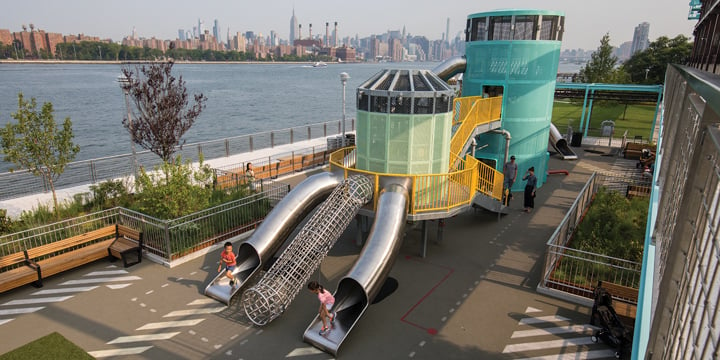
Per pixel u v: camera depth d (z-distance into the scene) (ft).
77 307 36.50
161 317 35.45
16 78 470.39
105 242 45.06
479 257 47.57
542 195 70.64
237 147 134.10
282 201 44.32
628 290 36.01
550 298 39.19
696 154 11.24
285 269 36.29
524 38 66.28
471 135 60.95
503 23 67.00
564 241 49.42
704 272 9.33
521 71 67.46
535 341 32.91
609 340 31.73
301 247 37.81
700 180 11.10
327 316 32.45
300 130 167.73
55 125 51.03
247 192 59.57
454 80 96.78
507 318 35.94
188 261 45.14
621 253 46.55
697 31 47.85
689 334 9.25
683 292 10.91
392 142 46.09
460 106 61.16
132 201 56.95
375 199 45.39
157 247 45.37
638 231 51.19
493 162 72.64
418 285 41.27
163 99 61.31
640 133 144.77
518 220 59.11
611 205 61.36
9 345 31.40
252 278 40.37
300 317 36.06
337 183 47.50
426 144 46.11
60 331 33.22
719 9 26.99
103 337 32.71
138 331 33.58
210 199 53.83
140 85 64.03
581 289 38.86
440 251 48.93
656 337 12.03
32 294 38.27
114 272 42.52
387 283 41.57
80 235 42.78
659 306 11.94
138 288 39.73
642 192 68.18
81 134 165.17
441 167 48.03
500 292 40.14
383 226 38.70
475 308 37.40
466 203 47.50
